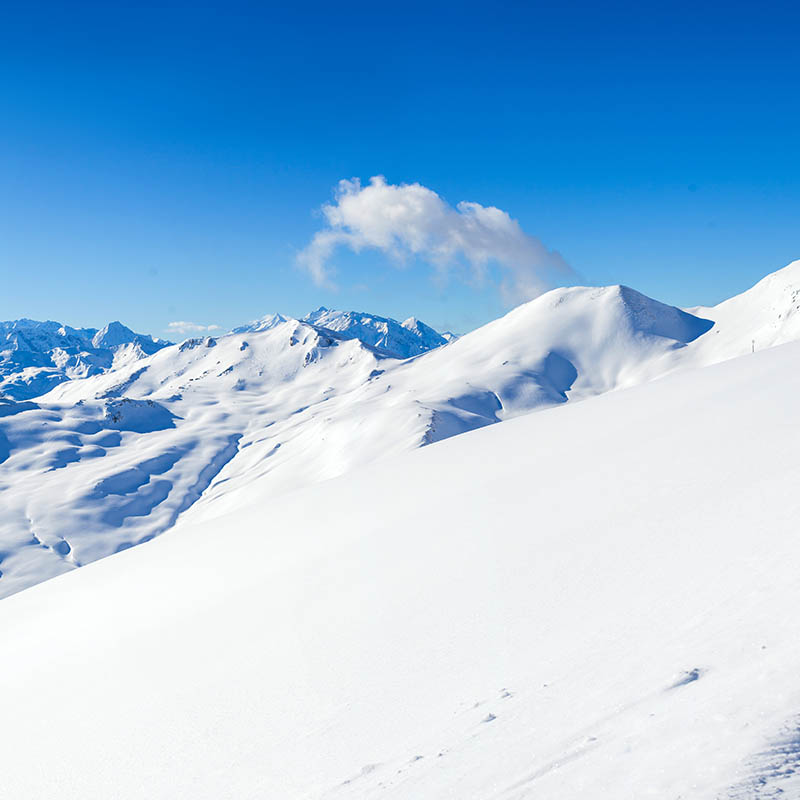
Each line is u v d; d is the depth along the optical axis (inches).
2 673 558.6
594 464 650.2
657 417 821.2
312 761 269.4
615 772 179.9
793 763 156.8
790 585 268.5
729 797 149.7
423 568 476.1
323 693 330.0
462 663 313.9
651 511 446.6
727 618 259.8
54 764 348.8
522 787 190.5
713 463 518.0
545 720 229.6
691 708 197.9
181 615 553.0
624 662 254.4
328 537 681.0
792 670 196.7
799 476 417.7
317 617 440.8
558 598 354.0
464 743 235.3
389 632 379.2
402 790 217.3
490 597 384.8
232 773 282.4
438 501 697.6
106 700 414.3
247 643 432.1
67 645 579.2
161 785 293.4
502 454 908.0
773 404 674.8
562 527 474.0
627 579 347.9
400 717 281.6
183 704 368.8
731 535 358.6
